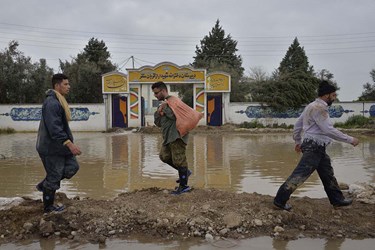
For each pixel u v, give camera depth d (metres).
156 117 6.54
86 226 5.34
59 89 5.68
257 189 9.03
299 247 4.79
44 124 5.48
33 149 18.67
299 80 33.41
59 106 5.49
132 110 32.97
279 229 5.21
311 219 5.52
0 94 38.75
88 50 59.94
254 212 5.59
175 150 6.39
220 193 6.41
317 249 4.73
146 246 4.88
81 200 6.30
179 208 5.73
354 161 13.55
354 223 5.46
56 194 6.34
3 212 5.62
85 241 5.05
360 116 32.16
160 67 32.53
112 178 10.65
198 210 5.62
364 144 19.83
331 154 15.66
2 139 25.47
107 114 33.06
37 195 8.59
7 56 39.38
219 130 30.39
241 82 48.69
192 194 6.33
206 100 33.06
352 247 4.79
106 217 5.51
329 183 5.97
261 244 4.88
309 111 5.69
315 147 5.65
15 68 39.28
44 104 5.48
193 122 6.31
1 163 13.68
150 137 25.80
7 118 33.44
